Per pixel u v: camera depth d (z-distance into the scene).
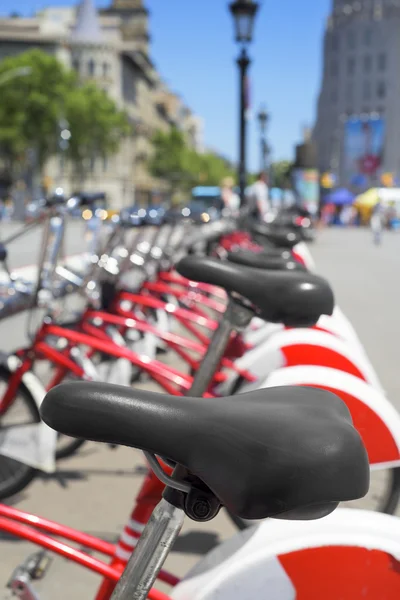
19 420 3.63
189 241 8.09
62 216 3.75
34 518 2.08
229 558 1.72
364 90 125.25
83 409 1.03
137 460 4.54
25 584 2.24
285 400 1.11
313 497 0.99
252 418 1.04
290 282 2.15
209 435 1.02
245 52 15.14
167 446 1.02
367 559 1.69
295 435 1.01
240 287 2.16
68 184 86.31
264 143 33.12
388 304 12.26
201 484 1.12
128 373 4.06
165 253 6.06
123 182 94.06
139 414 1.03
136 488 4.11
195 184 124.00
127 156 99.00
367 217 61.97
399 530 1.72
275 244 6.90
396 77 123.06
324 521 1.74
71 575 2.84
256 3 14.84
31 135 66.12
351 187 92.56
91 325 4.36
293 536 1.73
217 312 6.08
